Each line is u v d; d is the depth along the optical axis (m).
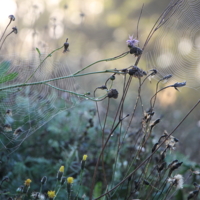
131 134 1.42
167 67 1.58
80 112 1.52
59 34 2.27
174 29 1.61
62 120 1.56
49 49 1.68
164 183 1.23
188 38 1.61
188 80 1.56
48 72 1.48
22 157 1.40
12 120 1.34
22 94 1.39
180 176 1.16
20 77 1.39
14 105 1.36
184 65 1.60
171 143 1.17
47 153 1.44
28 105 1.38
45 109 1.42
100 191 1.32
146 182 1.19
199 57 1.61
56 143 1.46
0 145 1.32
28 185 1.14
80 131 1.53
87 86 2.60
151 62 1.58
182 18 1.59
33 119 1.37
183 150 1.82
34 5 1.87
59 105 1.50
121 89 2.84
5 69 1.24
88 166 1.41
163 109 2.19
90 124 1.43
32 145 1.43
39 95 1.43
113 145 1.49
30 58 1.44
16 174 1.33
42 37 2.10
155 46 1.61
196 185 1.18
